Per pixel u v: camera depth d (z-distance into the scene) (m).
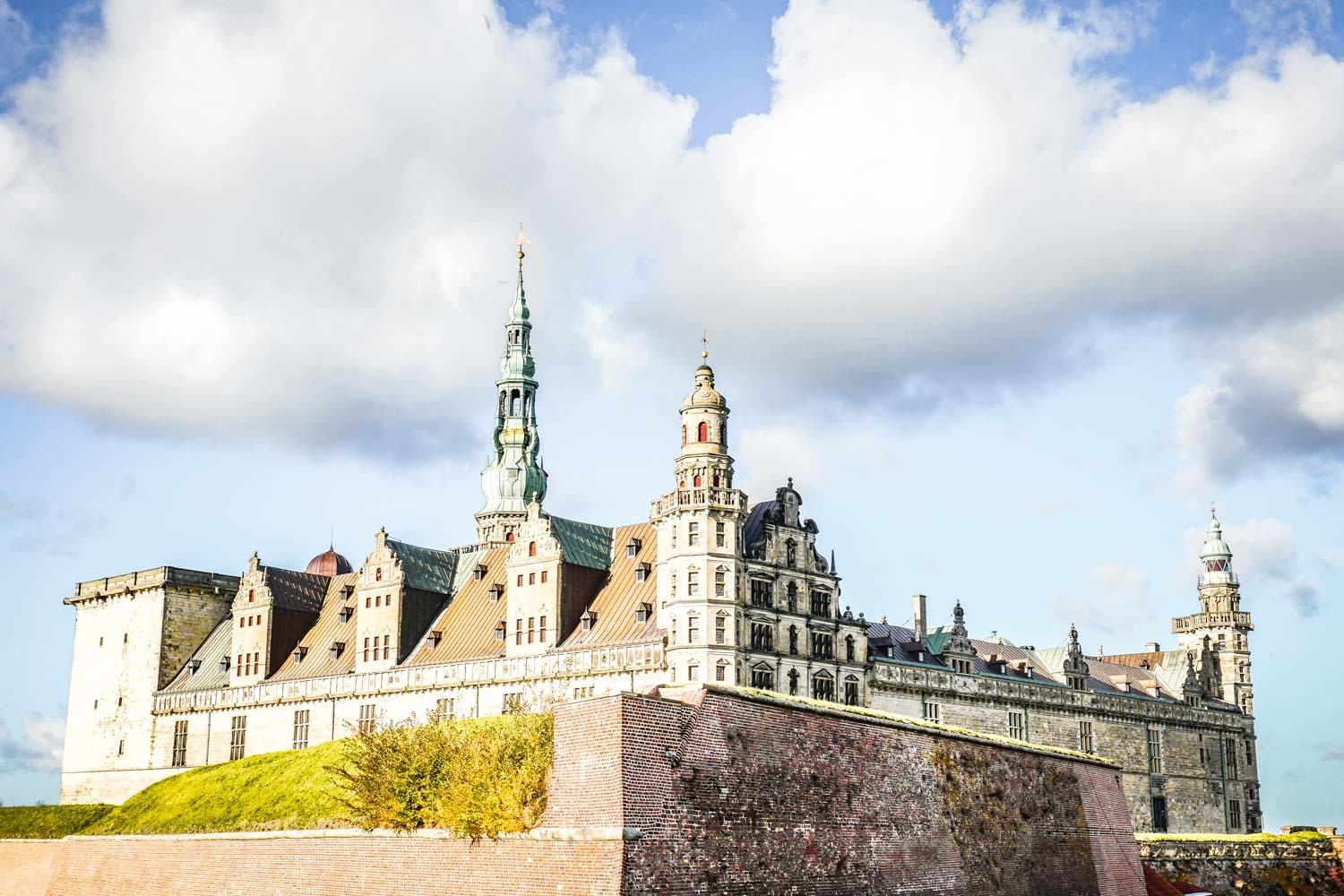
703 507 103.12
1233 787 158.12
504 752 53.00
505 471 171.12
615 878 43.84
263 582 131.75
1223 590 175.50
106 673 143.38
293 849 60.50
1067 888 70.12
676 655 100.75
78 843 79.62
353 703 120.75
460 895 49.62
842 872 53.47
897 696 116.56
